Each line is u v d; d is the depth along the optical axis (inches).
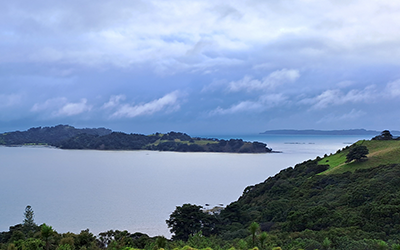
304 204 2684.5
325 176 3282.5
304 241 1679.4
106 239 2108.8
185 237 2519.7
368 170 3019.2
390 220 1845.5
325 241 1573.6
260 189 3890.3
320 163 4111.7
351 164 3371.1
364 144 3991.1
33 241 1729.8
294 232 2005.4
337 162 3823.8
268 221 2699.3
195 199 6205.7
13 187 7751.0
